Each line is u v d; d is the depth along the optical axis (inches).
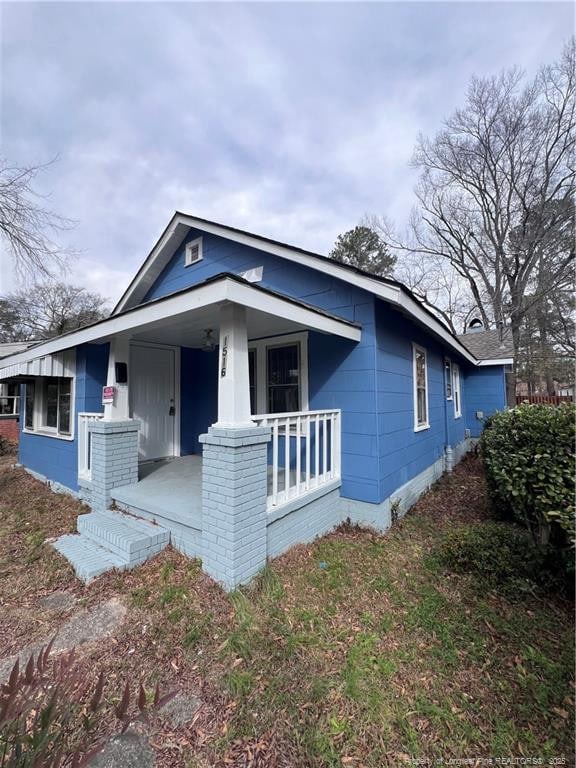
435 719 76.7
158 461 255.1
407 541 168.1
